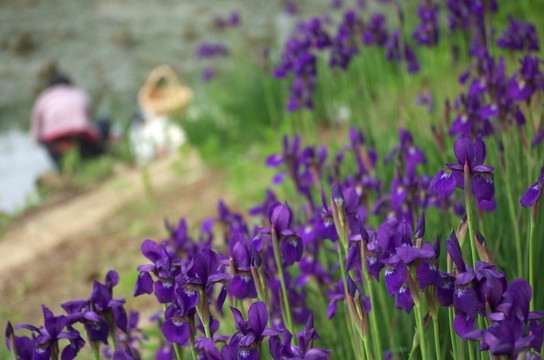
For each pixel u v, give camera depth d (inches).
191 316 85.7
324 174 171.8
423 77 260.1
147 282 95.0
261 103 385.1
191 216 305.9
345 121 285.9
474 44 186.5
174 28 857.5
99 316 92.5
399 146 143.0
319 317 133.0
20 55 834.8
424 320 89.0
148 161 447.8
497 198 127.0
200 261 83.0
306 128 260.4
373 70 252.8
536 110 149.7
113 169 455.5
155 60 782.5
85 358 168.2
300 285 126.3
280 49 432.8
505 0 270.1
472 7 180.7
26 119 684.1
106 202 369.7
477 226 122.6
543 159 125.7
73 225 343.0
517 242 116.3
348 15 210.8
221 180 346.0
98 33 876.0
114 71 776.9
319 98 299.6
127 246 294.0
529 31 169.6
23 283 277.7
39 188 429.1
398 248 77.3
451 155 126.2
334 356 126.4
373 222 138.4
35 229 351.6
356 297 87.9
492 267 75.7
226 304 129.3
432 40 201.2
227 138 391.5
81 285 264.5
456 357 97.3
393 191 123.3
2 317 246.2
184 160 401.1
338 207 94.0
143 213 331.0
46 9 951.0
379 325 125.0
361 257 91.4
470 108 135.4
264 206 146.6
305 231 124.3
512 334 67.4
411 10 328.5
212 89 481.4
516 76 128.4
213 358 80.8
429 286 79.9
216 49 471.5
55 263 294.5
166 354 124.0
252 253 87.6
